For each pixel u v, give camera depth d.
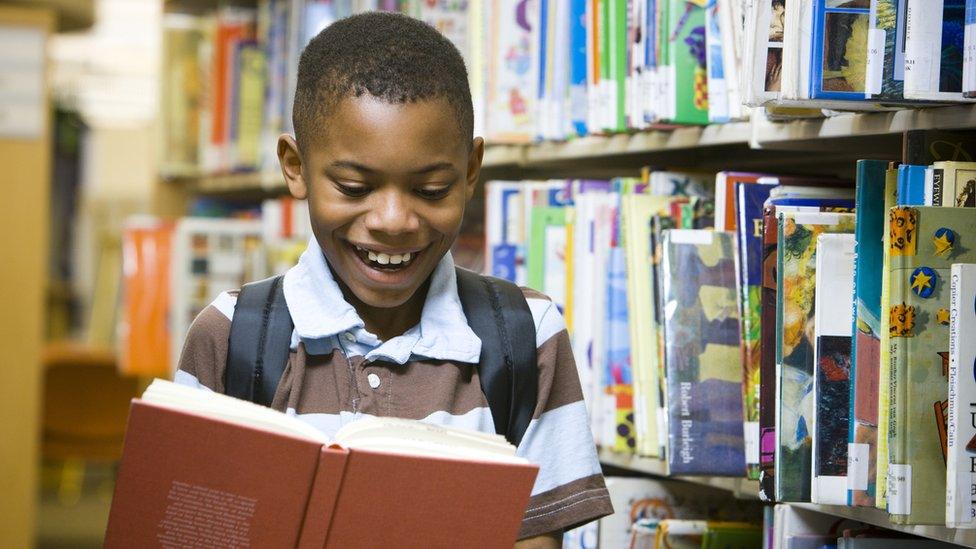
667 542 1.94
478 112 2.57
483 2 2.56
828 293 1.50
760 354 1.62
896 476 1.34
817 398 1.50
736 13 1.87
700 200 1.95
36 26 4.80
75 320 9.93
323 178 1.30
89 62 9.43
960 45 1.40
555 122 2.39
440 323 1.41
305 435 1.14
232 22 4.32
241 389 1.40
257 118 4.19
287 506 1.11
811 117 1.67
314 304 1.39
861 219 1.45
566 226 2.28
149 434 1.11
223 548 1.12
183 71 4.70
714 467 1.80
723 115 1.92
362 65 1.27
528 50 2.52
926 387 1.34
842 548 1.64
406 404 1.38
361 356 1.39
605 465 2.53
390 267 1.32
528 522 1.42
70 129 9.59
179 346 4.16
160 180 4.89
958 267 1.30
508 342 1.44
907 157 1.45
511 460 1.14
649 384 1.98
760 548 1.93
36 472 4.78
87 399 6.78
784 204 1.62
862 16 1.45
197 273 4.18
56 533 6.61
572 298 2.25
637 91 2.07
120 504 1.12
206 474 1.11
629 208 2.02
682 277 1.83
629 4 2.12
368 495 1.11
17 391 4.77
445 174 1.29
